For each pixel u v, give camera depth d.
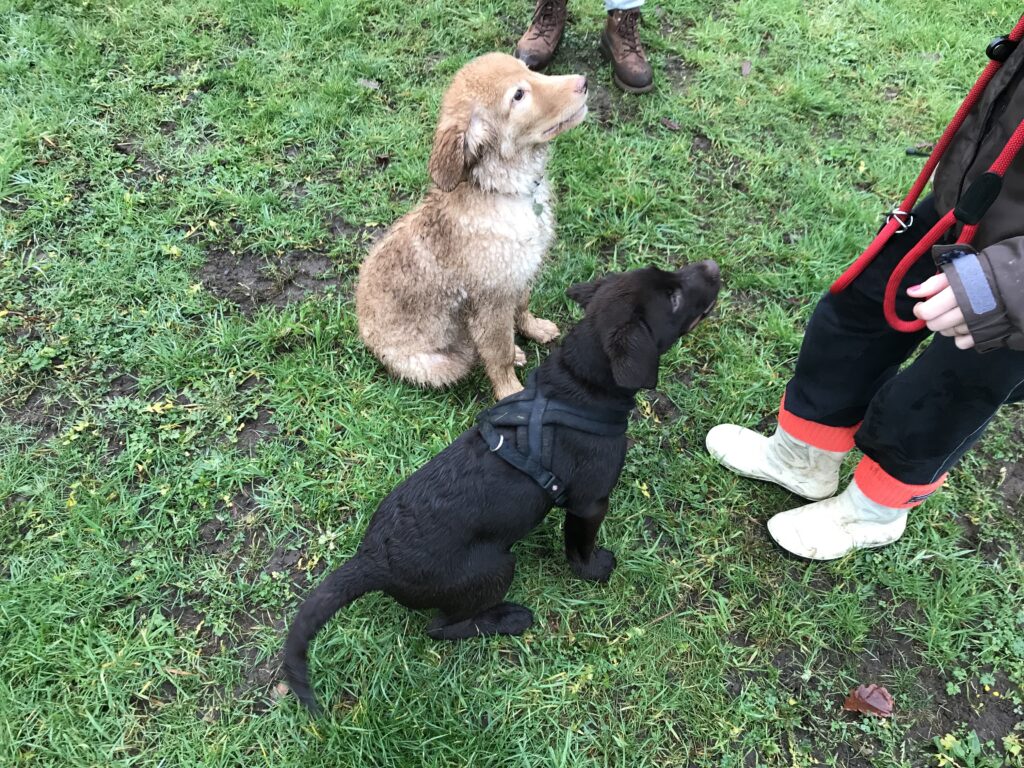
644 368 0.98
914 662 1.16
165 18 1.99
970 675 1.14
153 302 1.52
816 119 1.87
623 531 1.28
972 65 1.96
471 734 1.09
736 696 1.13
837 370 1.10
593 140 1.80
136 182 1.70
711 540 1.27
